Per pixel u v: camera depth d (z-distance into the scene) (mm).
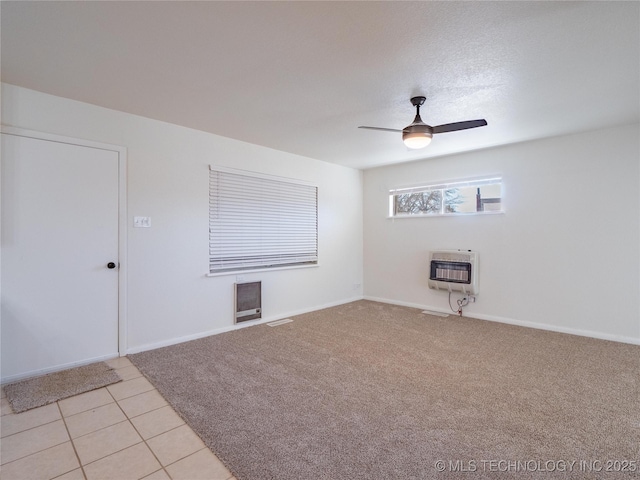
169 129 3391
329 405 2238
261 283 4250
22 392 2391
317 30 1868
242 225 4051
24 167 2602
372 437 1892
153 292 3305
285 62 2219
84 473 1622
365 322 4281
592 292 3652
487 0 1618
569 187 3766
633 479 1561
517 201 4125
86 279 2908
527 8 1682
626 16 1738
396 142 4039
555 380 2596
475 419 2066
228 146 3865
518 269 4145
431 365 2900
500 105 2930
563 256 3826
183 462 1703
